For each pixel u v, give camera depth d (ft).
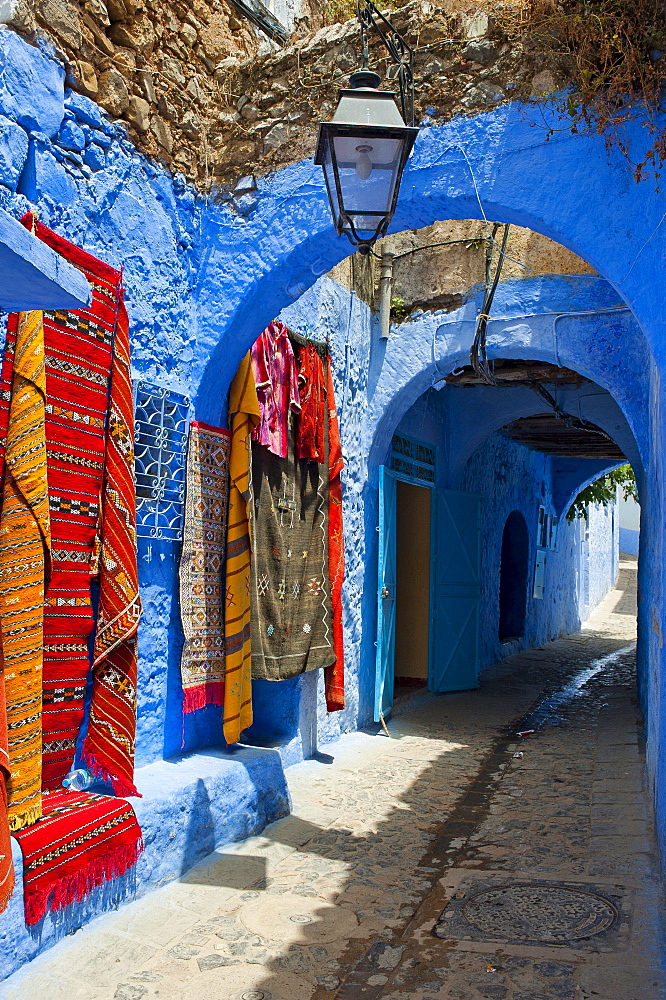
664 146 12.37
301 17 22.89
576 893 12.92
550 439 44.88
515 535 49.11
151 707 15.35
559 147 14.06
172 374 16.16
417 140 15.38
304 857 14.97
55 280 7.07
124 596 13.12
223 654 17.06
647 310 12.96
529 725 26.89
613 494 67.92
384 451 27.50
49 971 10.40
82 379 12.71
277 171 16.93
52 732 12.28
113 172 14.46
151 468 15.12
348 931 12.01
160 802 13.42
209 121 17.58
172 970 10.73
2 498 10.94
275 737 20.66
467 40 15.06
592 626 68.85
